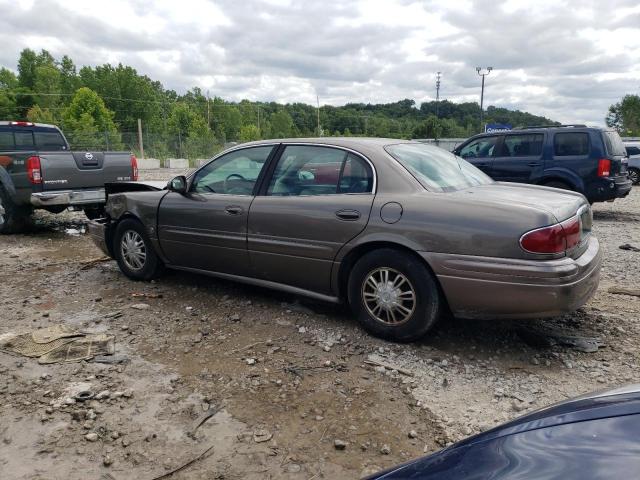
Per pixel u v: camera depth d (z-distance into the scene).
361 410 3.27
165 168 34.94
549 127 10.48
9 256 7.38
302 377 3.67
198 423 3.13
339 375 3.70
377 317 4.21
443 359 3.93
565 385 3.59
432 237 3.84
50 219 10.86
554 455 1.53
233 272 5.07
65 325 4.62
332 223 4.27
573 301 3.64
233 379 3.65
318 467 2.76
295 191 4.61
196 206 5.15
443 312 4.19
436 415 3.23
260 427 3.10
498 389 3.50
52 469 2.74
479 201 3.85
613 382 3.62
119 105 90.44
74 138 35.72
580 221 3.93
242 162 5.01
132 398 3.41
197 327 4.57
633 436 1.52
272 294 5.39
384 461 2.81
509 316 3.72
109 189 6.36
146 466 2.77
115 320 4.75
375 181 4.22
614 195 10.06
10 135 10.01
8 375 3.71
